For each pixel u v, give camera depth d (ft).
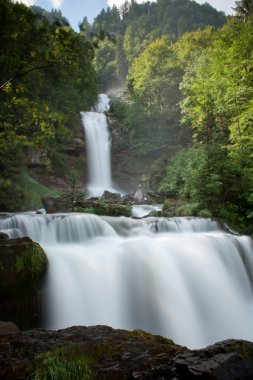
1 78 49.73
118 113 149.89
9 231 35.68
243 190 53.01
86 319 27.61
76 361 11.60
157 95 150.92
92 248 34.32
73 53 29.55
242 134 65.82
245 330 29.40
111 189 127.75
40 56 29.96
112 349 13.03
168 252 34.37
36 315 25.82
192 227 45.93
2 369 11.70
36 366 11.48
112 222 43.32
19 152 80.43
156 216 55.31
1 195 65.82
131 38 388.16
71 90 118.73
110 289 29.35
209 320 30.50
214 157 55.11
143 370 11.70
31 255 26.63
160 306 30.04
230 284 34.86
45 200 62.59
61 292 27.50
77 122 124.98
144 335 14.76
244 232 49.90
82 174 122.62
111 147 137.90
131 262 31.99
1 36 31.09
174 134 132.87
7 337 14.28
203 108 88.99
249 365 10.68
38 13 30.53
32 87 86.89
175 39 339.57
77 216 40.63
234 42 73.00
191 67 118.32
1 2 30.55
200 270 33.88
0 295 24.03
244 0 116.57
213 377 9.81
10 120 43.55
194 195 55.06
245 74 70.95
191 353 11.60
